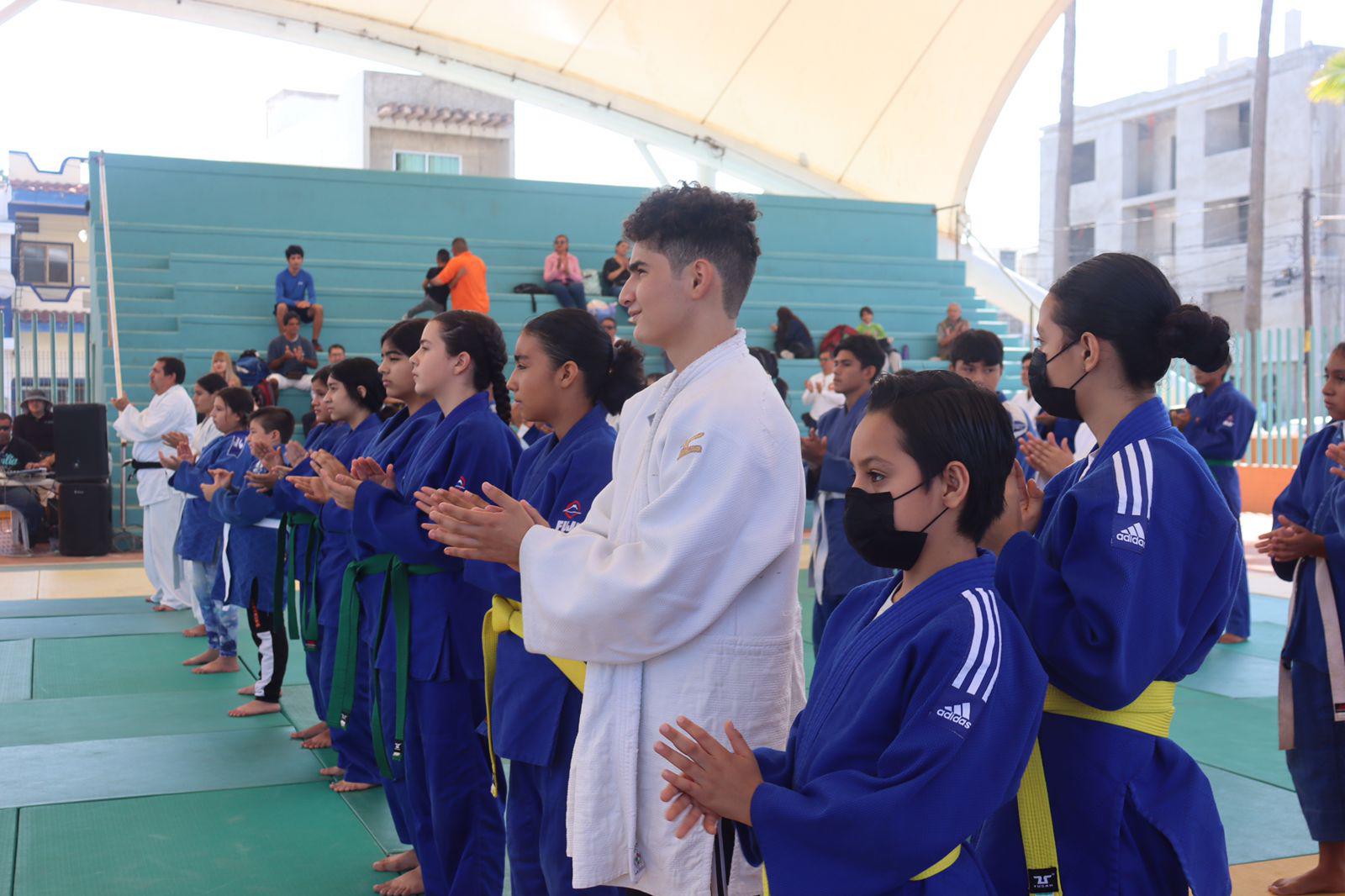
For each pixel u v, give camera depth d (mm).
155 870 3904
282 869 3922
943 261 19109
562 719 2561
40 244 29688
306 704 6078
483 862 3352
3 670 6832
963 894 1780
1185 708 6012
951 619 1760
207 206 16094
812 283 17484
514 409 7836
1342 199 34094
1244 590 7723
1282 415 16594
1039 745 2152
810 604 9117
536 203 17609
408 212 17016
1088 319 2252
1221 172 35906
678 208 2391
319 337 13977
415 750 3400
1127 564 2029
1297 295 34094
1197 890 2076
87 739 5422
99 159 15641
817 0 17672
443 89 36188
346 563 4469
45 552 12055
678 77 20062
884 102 19219
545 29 19406
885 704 1766
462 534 2346
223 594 6277
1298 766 3775
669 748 1839
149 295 14453
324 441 5535
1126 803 2105
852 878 1670
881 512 1826
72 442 11609
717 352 2373
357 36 19594
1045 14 16984
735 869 2223
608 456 2908
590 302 15531
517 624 2654
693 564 2127
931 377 1885
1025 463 5539
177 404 8781
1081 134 39469
